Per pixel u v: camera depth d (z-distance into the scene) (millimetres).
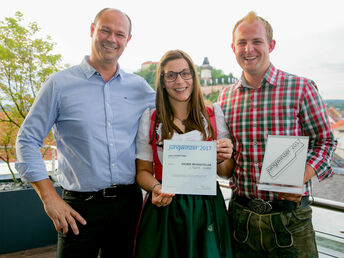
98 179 1176
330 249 1422
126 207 1249
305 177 998
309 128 1062
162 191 990
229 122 1182
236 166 1167
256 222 1055
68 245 1192
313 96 1044
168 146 996
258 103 1110
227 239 1052
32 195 2455
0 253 2355
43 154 2895
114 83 1268
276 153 971
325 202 1322
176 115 1172
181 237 997
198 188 992
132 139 1274
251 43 1058
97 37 1174
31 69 2664
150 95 1365
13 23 2512
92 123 1184
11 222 2385
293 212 1030
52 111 1177
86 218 1188
